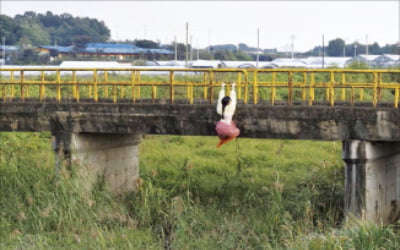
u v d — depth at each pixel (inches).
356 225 586.2
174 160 1037.2
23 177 720.3
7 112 746.2
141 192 754.2
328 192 727.7
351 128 636.7
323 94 1545.3
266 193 792.3
